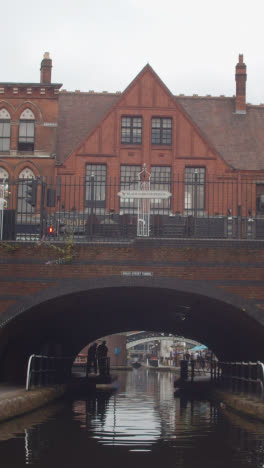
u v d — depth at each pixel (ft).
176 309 85.61
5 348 69.97
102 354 121.39
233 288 62.64
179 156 120.37
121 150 120.47
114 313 94.32
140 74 122.62
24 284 62.85
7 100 120.26
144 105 121.70
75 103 133.59
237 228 70.90
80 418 57.52
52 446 41.22
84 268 62.90
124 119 122.01
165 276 62.75
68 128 127.44
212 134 129.80
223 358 105.50
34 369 71.20
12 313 62.49
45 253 63.21
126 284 62.44
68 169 118.62
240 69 135.95
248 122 133.49
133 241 63.05
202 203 119.03
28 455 37.83
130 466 35.22
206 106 136.15
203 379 116.16
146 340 267.80
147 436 46.85
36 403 60.23
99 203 118.11
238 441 44.75
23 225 77.00
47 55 132.87
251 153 126.31
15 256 63.21
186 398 88.79
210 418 59.98
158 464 35.96
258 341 70.23
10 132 119.85
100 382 114.83
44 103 120.88
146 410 68.39
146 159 120.37
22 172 118.73
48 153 119.24
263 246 62.95
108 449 40.60
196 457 38.40
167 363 255.70
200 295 62.85
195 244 63.00
